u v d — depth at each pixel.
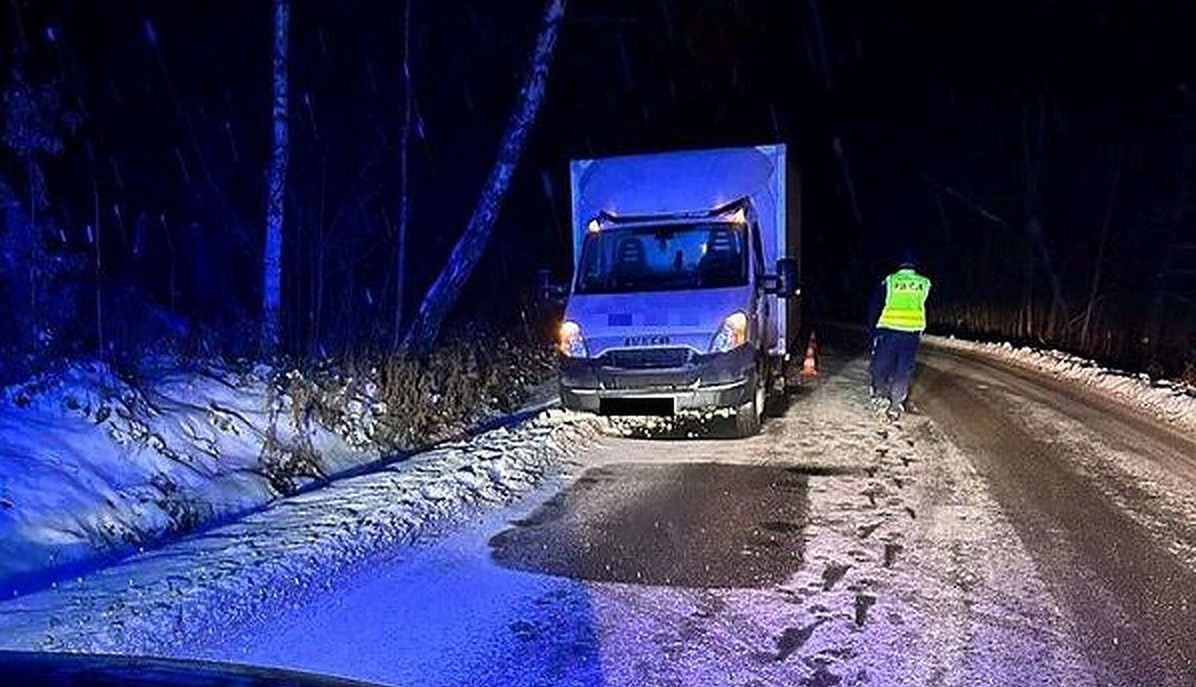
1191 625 5.25
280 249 11.92
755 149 12.02
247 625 5.13
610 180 11.78
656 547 6.64
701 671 4.65
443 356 12.41
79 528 6.55
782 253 12.16
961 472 8.86
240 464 8.55
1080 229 29.80
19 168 10.06
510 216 24.38
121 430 7.84
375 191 17.12
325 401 9.99
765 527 7.09
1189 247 26.23
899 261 12.08
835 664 4.74
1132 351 21.48
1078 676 4.62
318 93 18.62
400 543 6.63
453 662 4.74
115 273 13.10
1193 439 10.65
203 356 10.48
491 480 8.45
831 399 13.38
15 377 8.05
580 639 5.03
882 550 6.52
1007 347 21.97
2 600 5.36
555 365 16.61
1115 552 6.48
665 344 10.18
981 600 5.59
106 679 2.07
